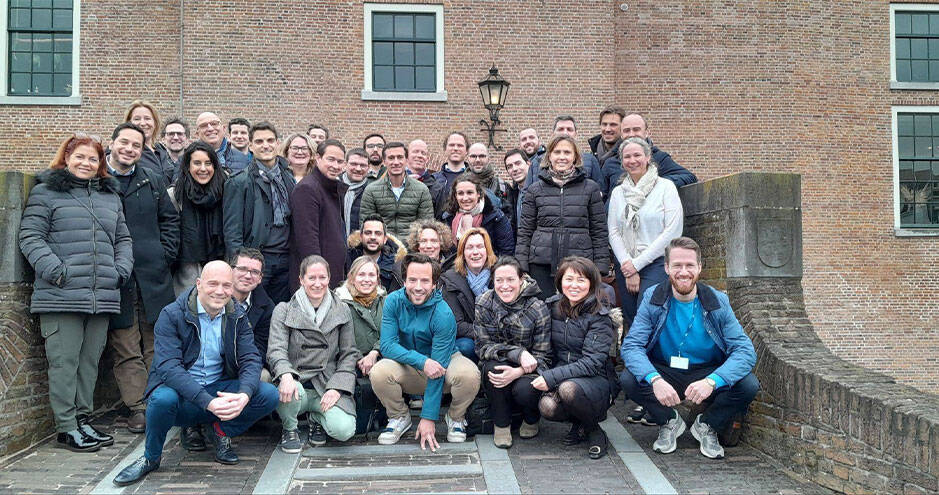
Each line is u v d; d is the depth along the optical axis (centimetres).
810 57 1384
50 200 487
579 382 459
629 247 551
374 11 1250
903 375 1370
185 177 540
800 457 436
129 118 595
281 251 555
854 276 1380
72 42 1227
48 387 525
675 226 534
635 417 546
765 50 1374
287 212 557
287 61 1217
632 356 458
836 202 1383
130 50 1224
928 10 1421
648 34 1360
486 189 632
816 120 1381
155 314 525
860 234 1387
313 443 482
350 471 436
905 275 1390
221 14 1201
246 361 452
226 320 451
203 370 450
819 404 420
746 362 439
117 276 495
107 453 482
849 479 395
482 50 1262
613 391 498
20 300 497
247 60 1205
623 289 576
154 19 1231
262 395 449
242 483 421
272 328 486
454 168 720
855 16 1401
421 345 494
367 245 571
